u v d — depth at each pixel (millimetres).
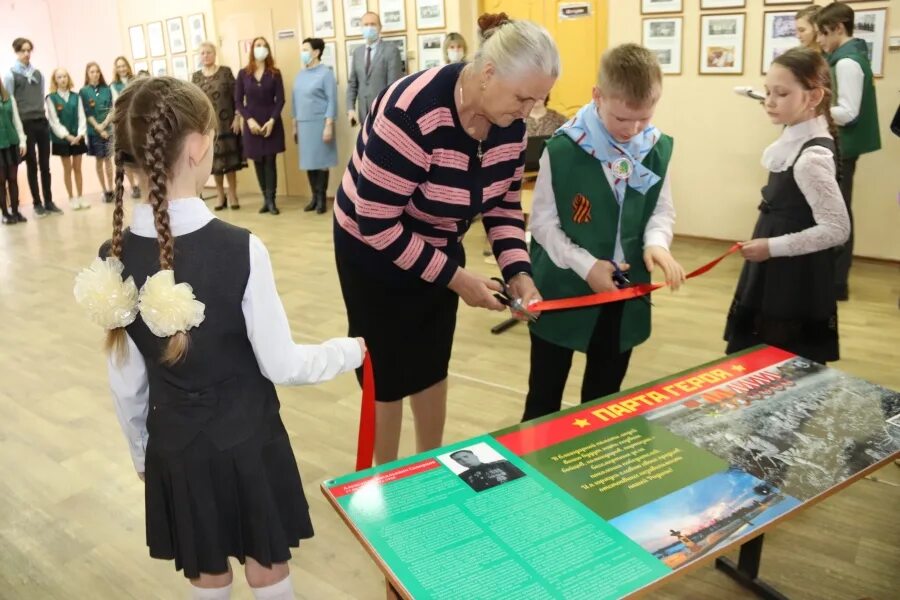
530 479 1260
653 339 3572
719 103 5000
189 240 1261
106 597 1972
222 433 1307
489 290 1737
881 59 4324
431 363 2020
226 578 1462
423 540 1094
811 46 4066
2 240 6270
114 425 2953
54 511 2375
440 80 1557
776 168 2092
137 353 1349
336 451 2701
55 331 4039
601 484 1245
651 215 1987
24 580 2045
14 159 6902
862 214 4641
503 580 1009
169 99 1239
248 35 7730
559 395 2078
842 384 1620
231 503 1342
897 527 2148
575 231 1914
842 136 3848
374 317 1900
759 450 1351
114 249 1279
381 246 1664
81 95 7773
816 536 2121
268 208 7051
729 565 1990
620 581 1008
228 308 1267
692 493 1216
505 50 1405
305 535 1456
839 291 3965
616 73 1647
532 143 4047
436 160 1599
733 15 4785
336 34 6961
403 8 6402
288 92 7605
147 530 1418
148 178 1235
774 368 1706
